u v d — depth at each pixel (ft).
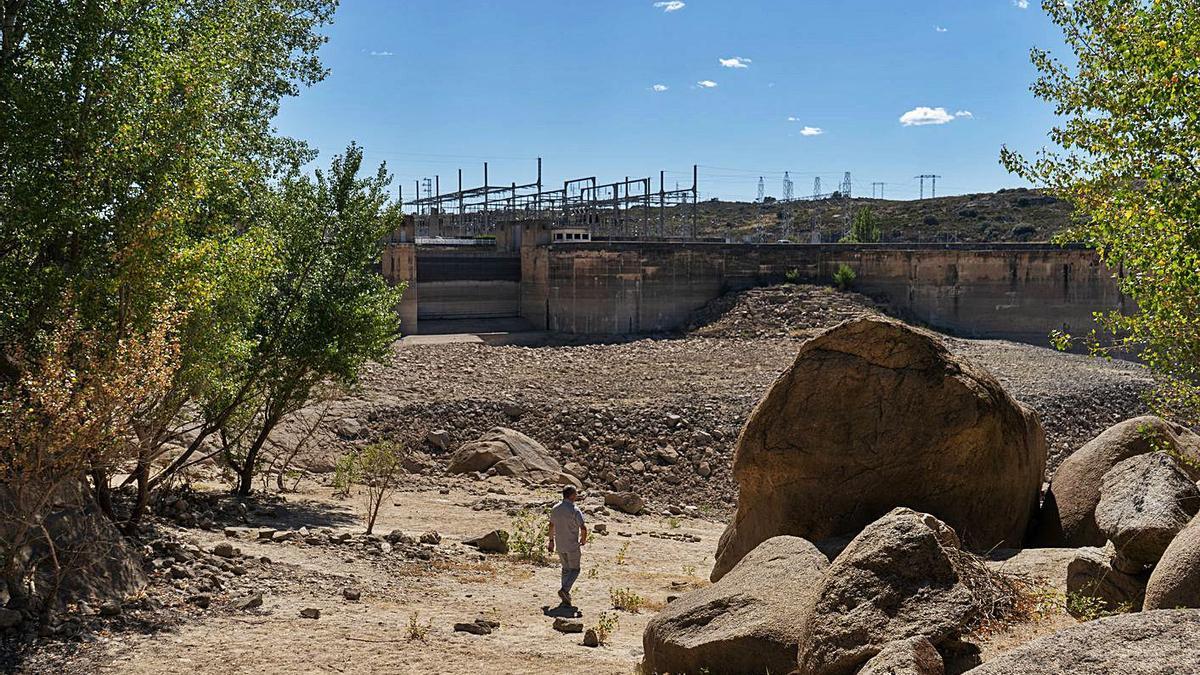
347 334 68.39
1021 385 135.74
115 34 42.14
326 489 80.79
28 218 38.17
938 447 38.78
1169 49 30.37
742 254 232.73
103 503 46.24
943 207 523.70
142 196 40.01
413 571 48.96
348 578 44.62
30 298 38.58
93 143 39.60
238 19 63.21
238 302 50.29
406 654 32.71
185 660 30.40
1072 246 222.89
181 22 47.42
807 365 41.57
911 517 25.34
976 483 38.93
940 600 23.52
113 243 40.27
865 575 24.18
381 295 70.90
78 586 34.32
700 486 104.94
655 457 110.73
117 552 37.29
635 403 125.59
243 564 43.39
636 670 31.30
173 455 73.15
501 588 47.88
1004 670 15.88
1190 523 24.11
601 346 194.39
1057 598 26.61
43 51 39.81
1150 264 33.01
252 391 66.44
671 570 58.70
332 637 34.06
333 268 68.74
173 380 43.09
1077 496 40.40
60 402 32.71
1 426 32.65
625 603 45.68
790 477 40.83
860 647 22.80
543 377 150.20
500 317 220.23
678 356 178.60
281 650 31.99
